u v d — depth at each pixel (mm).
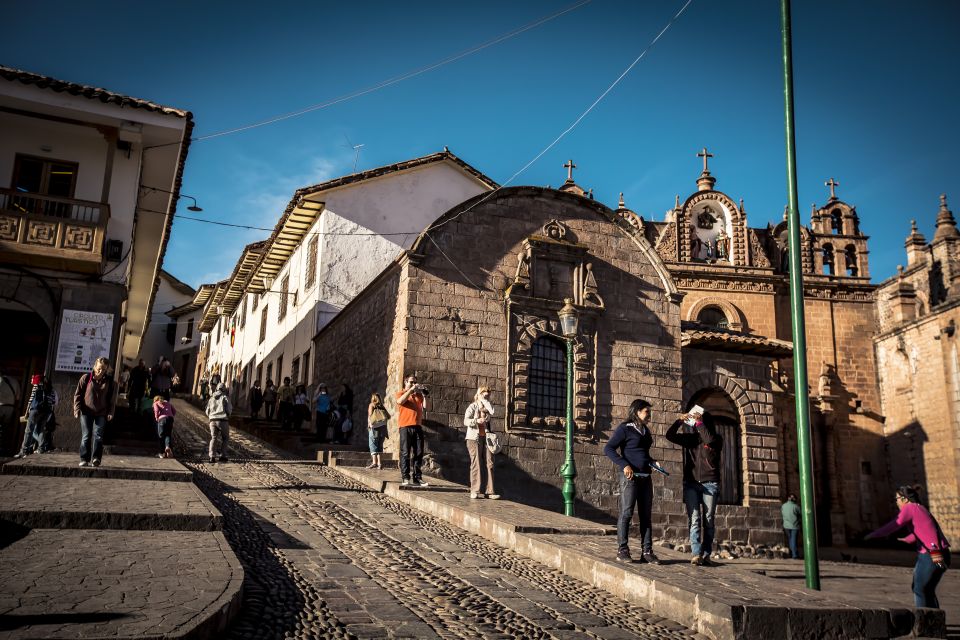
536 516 12180
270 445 25250
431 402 19984
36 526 8352
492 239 21766
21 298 18812
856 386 36812
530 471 20562
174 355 60344
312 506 12727
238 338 47375
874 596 13703
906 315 36344
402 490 14625
